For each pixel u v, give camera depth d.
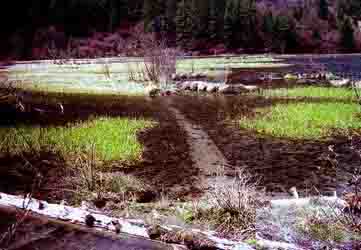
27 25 58.88
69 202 7.04
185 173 8.89
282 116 14.52
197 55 65.00
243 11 70.25
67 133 11.93
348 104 16.42
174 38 67.06
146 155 10.34
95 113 16.02
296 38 73.81
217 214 6.20
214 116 15.45
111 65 37.06
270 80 28.22
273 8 92.19
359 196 6.46
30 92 21.42
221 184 7.95
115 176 7.77
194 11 67.56
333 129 12.68
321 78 28.25
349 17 80.06
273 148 10.91
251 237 5.55
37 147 10.67
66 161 9.50
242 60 50.97
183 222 6.06
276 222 6.01
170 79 25.17
